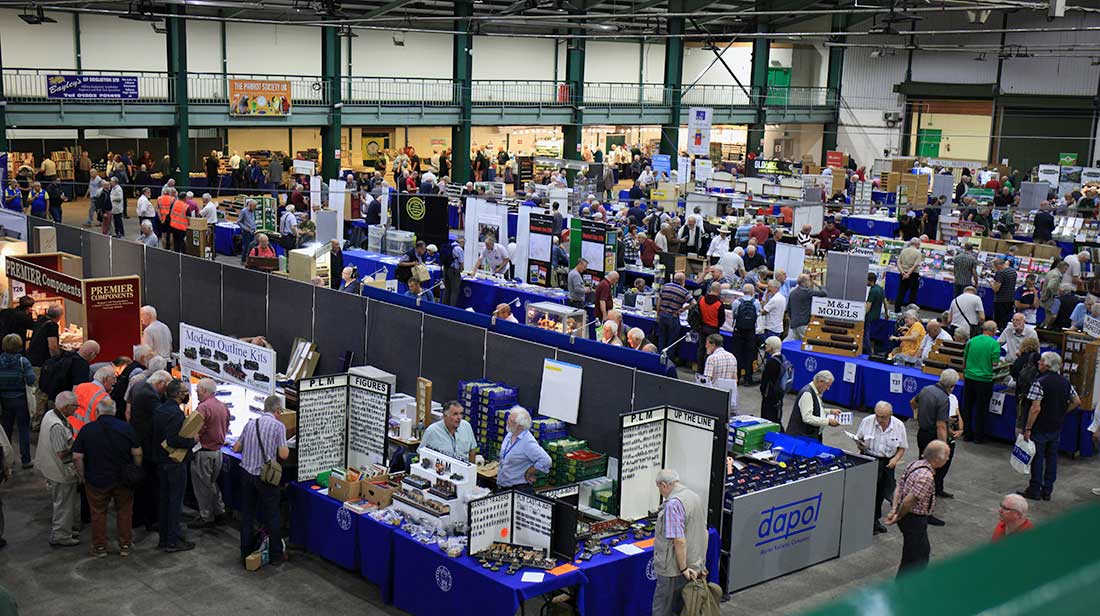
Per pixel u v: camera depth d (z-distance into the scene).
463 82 33.09
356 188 27.67
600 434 9.07
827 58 43.81
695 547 7.12
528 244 18.53
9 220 17.17
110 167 29.58
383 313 11.46
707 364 10.27
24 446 10.91
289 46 33.75
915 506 7.70
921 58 40.28
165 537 9.10
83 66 29.45
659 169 33.84
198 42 31.69
